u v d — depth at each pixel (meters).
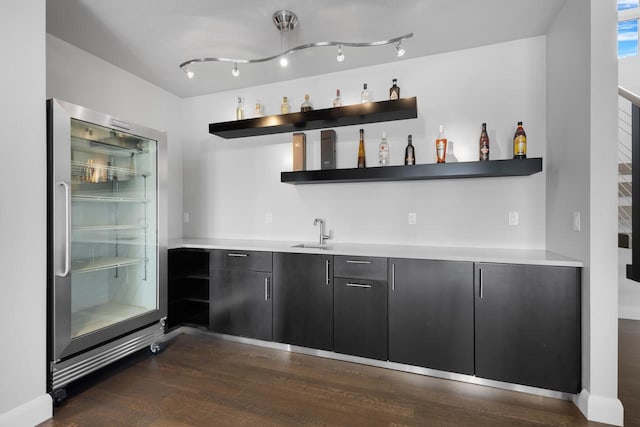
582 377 1.83
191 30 2.29
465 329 2.07
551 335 1.89
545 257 1.98
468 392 1.99
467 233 2.57
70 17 2.12
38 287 1.71
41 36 1.73
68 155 1.86
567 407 1.83
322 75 2.98
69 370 1.89
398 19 2.16
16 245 1.61
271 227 3.21
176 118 3.51
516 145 2.26
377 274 2.28
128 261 2.49
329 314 2.42
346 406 1.84
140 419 1.72
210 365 2.35
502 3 2.00
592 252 1.72
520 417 1.74
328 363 2.39
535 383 1.92
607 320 1.70
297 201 3.10
